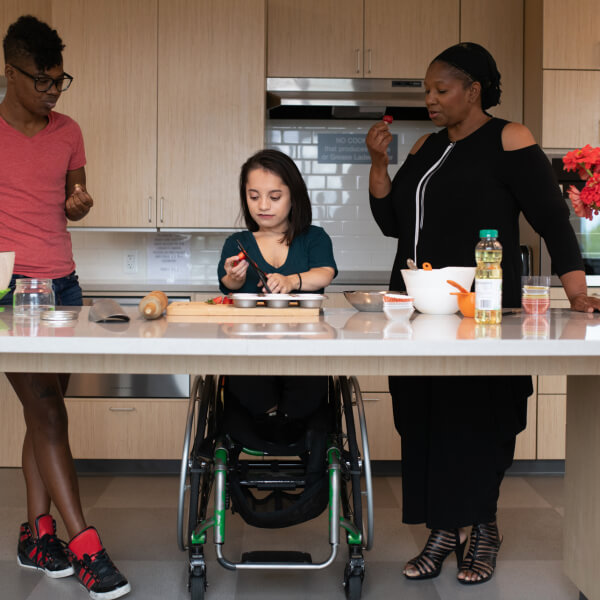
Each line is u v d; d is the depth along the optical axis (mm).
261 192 1946
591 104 3420
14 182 2014
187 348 1229
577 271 1887
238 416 1770
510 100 3660
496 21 3627
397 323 1526
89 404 3209
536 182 1899
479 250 1514
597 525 1776
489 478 1963
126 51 3432
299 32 3609
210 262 3984
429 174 2035
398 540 2424
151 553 2293
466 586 2053
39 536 2107
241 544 2369
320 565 1732
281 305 1660
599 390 1764
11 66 1939
